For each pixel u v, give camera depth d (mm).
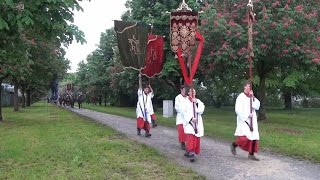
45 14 9328
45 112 34812
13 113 33594
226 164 9570
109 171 8539
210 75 22453
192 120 9875
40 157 10078
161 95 33625
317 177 8281
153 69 19766
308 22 18391
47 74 28828
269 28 18094
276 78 26359
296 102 50188
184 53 11719
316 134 15375
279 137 14281
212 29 18969
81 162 9344
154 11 28766
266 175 8438
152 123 18172
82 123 20156
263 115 22469
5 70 21719
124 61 15883
